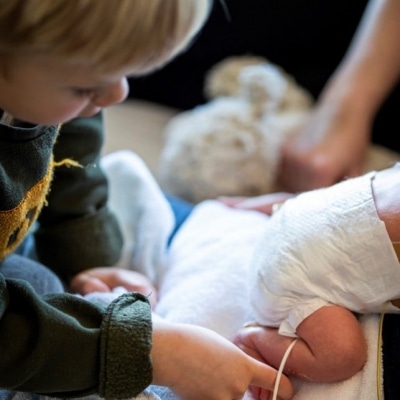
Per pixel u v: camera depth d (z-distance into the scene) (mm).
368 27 1272
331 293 681
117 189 1029
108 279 905
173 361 636
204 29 1507
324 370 667
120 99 614
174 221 1011
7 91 583
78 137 870
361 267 665
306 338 679
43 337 597
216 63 1539
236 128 1263
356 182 714
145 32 545
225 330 771
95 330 618
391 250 651
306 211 710
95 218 924
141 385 608
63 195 890
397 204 663
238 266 814
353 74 1252
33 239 934
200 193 1257
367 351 674
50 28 523
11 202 666
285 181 1257
